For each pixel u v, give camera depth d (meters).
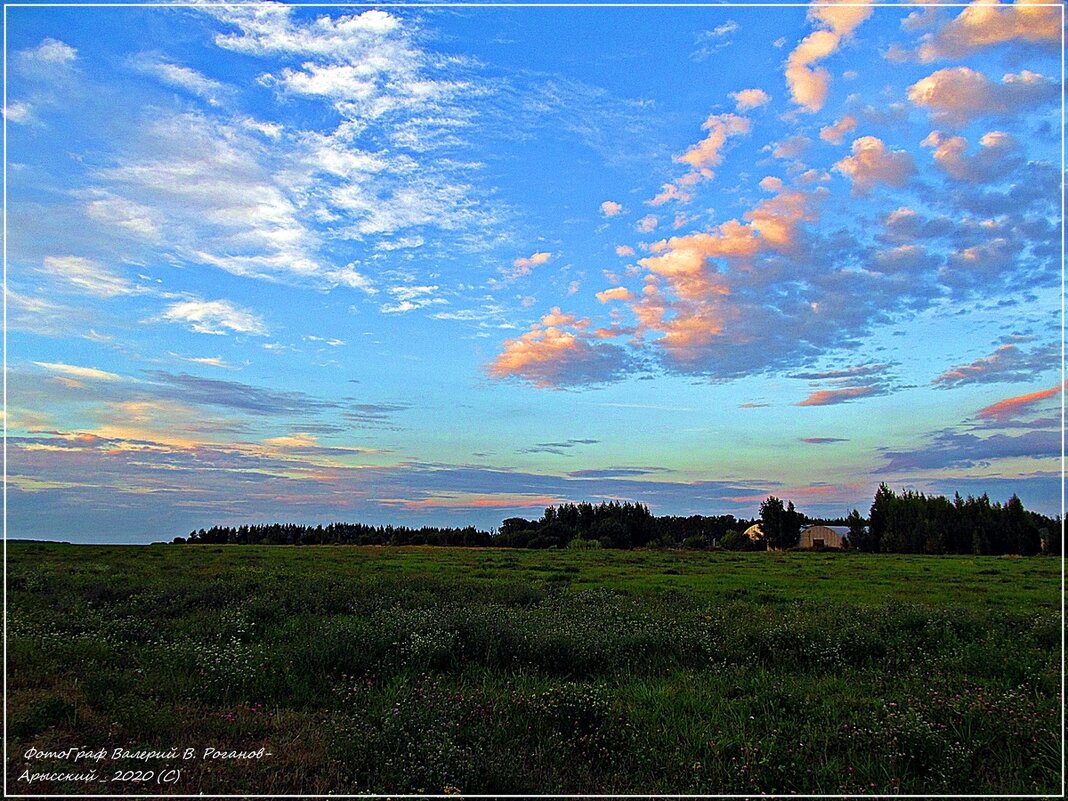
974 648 13.90
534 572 35.41
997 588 29.80
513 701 9.92
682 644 14.07
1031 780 7.77
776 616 18.05
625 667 12.70
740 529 114.94
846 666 12.96
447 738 8.02
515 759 7.79
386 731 8.17
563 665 12.72
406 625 14.14
